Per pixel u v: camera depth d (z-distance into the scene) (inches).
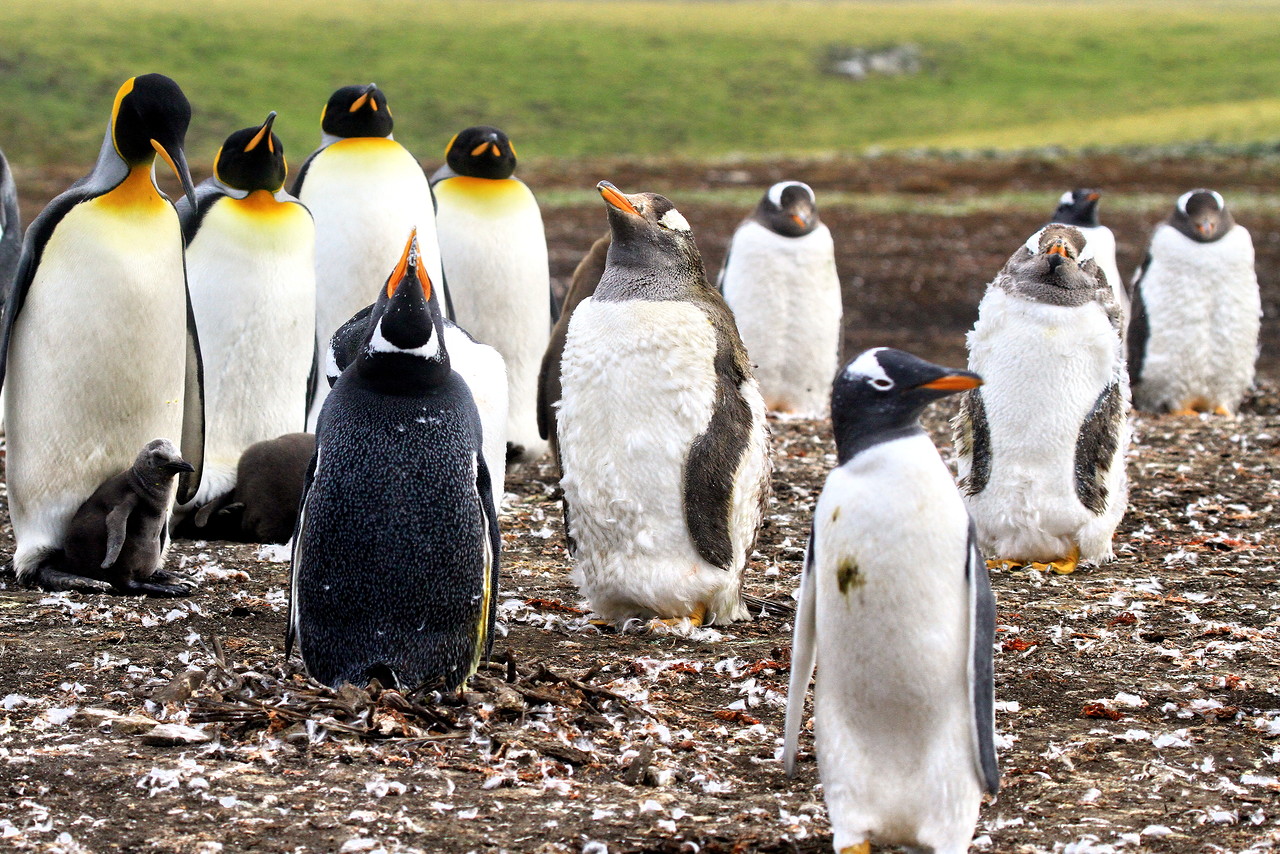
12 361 317.7
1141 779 223.5
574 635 303.1
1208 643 298.2
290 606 247.6
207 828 193.2
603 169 1702.8
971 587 183.6
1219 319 633.0
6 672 257.9
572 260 1013.2
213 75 2714.1
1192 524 420.5
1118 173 1620.3
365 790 207.6
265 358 379.6
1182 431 577.0
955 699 184.7
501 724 238.1
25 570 324.8
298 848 187.9
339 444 235.6
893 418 187.6
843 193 1477.6
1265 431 579.2
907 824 188.1
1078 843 194.5
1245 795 215.8
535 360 490.3
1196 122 2586.1
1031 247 350.6
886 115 2881.4
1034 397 346.3
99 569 316.5
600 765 223.8
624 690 258.7
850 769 188.1
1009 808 212.1
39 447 316.8
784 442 548.1
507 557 376.2
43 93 2415.1
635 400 292.7
